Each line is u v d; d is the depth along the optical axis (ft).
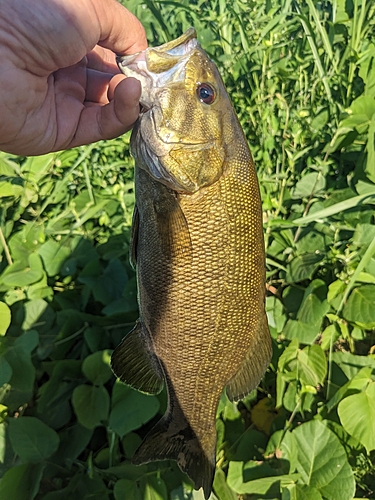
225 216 0.81
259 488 1.09
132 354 0.92
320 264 1.38
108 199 1.61
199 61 0.80
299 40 1.58
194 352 0.86
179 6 1.54
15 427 1.18
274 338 1.34
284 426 1.25
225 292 0.83
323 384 1.31
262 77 1.44
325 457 1.09
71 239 1.62
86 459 1.28
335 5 1.56
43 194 1.68
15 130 0.85
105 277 1.47
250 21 1.59
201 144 0.79
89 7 0.80
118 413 1.15
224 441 1.25
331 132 1.46
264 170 1.51
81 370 1.36
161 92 0.78
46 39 0.78
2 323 1.28
